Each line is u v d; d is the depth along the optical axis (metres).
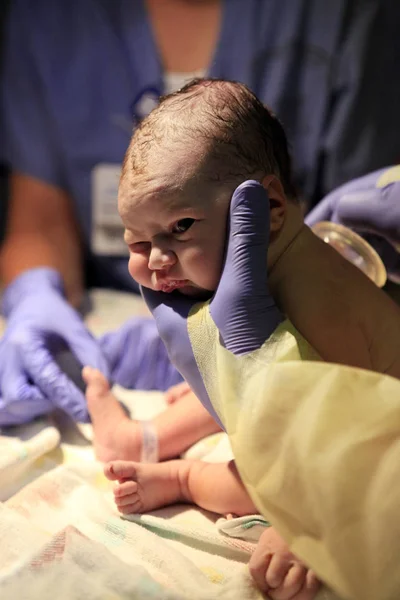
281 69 1.45
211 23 1.47
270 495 0.60
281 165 0.76
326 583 0.60
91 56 1.47
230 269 0.67
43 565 0.63
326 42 1.44
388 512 0.58
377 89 1.45
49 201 1.55
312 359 0.66
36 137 1.52
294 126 1.48
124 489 0.77
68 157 1.51
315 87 1.45
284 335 0.65
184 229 0.68
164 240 0.70
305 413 0.60
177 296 0.75
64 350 1.09
